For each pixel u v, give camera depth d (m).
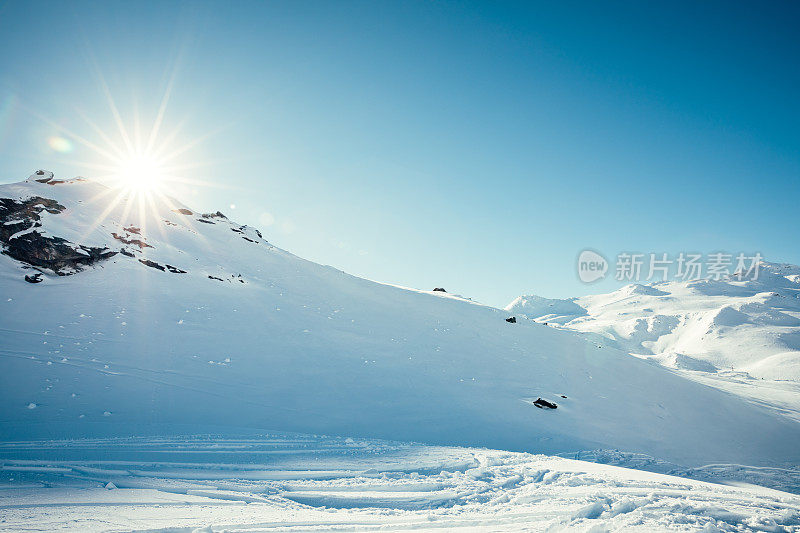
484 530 6.63
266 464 10.77
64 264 26.19
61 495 7.31
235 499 7.99
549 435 19.86
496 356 29.66
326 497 8.59
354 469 10.78
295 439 13.95
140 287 27.06
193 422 15.76
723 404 31.11
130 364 19.27
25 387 15.91
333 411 18.84
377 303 36.25
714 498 8.84
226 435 13.80
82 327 21.31
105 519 6.28
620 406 25.80
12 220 26.84
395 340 29.03
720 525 6.89
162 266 30.47
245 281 33.38
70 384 16.70
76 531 5.70
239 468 10.26
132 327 22.48
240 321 26.39
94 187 37.22
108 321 22.45
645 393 29.00
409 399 21.28
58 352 18.77
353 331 29.12
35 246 26.00
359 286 39.88
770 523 7.25
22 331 19.72
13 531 5.59
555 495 8.86
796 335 170.88
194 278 30.70
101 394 16.52
